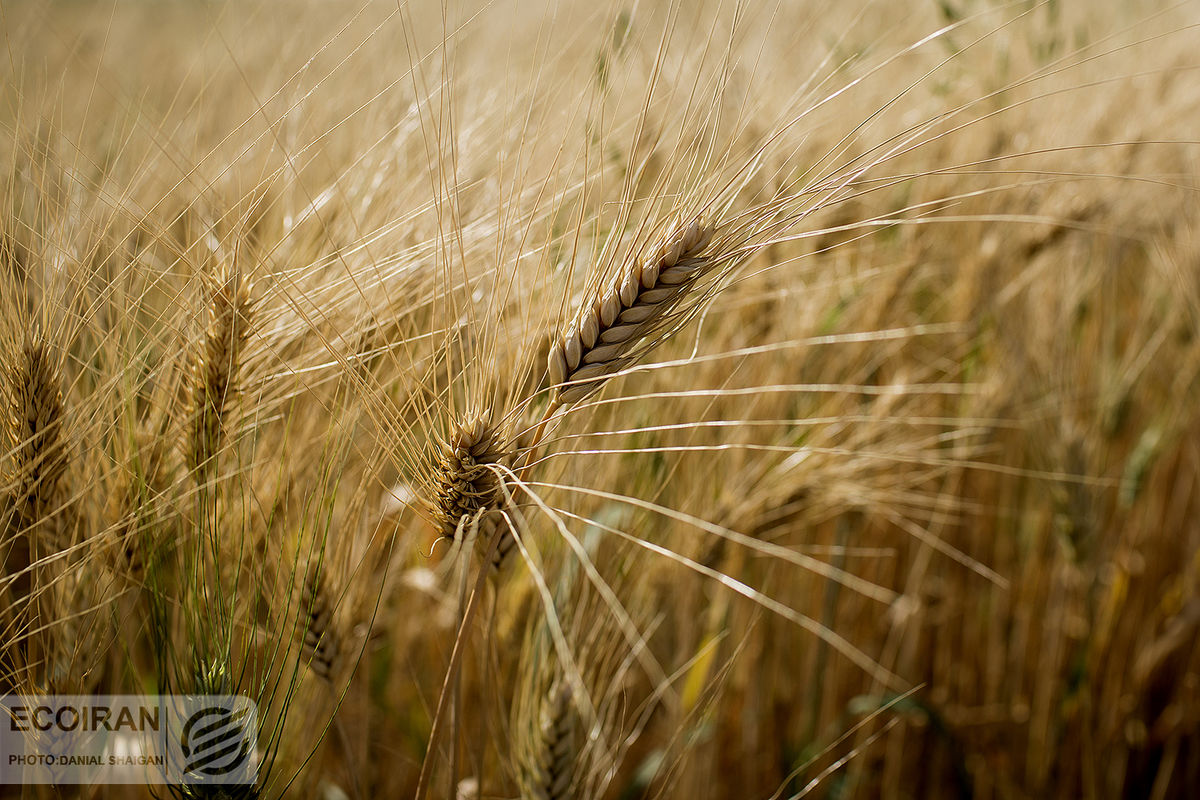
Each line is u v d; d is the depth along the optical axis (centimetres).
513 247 55
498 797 62
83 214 53
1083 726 79
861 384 70
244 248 54
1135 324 95
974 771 85
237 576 49
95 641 52
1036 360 80
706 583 74
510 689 63
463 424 48
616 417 61
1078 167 79
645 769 67
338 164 62
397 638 72
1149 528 91
